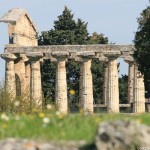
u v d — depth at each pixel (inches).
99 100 6058.1
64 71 5167.3
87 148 1242.0
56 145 1270.9
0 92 3673.7
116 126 1179.3
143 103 5103.3
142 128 1202.6
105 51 5083.7
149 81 4328.3
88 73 5142.7
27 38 5521.7
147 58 4141.2
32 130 1389.0
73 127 1401.3
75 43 6815.9
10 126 1429.6
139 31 4207.7
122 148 1162.0
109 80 5088.6
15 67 5369.1
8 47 5260.8
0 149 1250.0
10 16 5305.1
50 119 1461.6
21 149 1251.8
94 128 1390.3
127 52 5073.8
